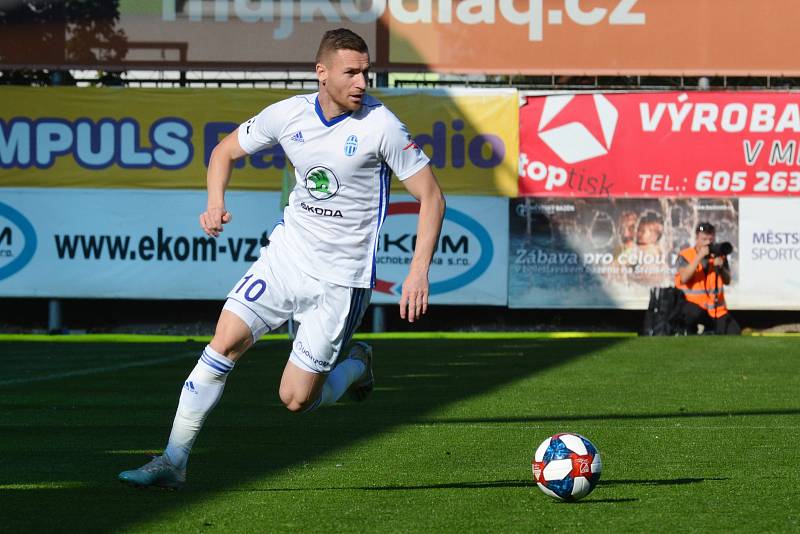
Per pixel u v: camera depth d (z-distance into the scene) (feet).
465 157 184.14
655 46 185.37
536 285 183.52
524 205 183.83
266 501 58.29
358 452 75.51
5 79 195.83
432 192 57.93
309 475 66.59
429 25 186.09
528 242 183.52
